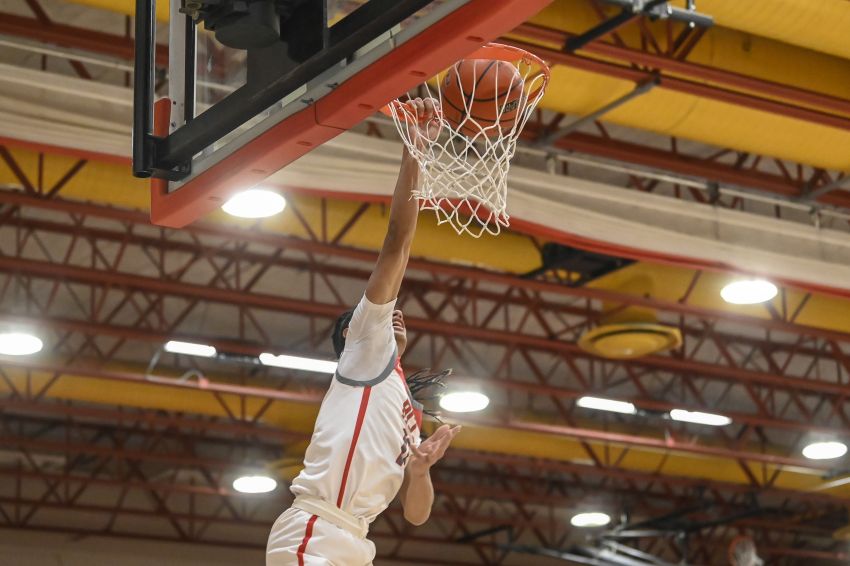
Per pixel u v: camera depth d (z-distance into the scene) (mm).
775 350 27812
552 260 19750
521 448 27750
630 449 28984
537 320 26219
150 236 22234
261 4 6438
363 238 18891
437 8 5809
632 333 21859
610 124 18828
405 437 5688
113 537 31438
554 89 15273
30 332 21422
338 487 5531
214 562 32312
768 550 36594
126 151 14477
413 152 6051
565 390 25438
